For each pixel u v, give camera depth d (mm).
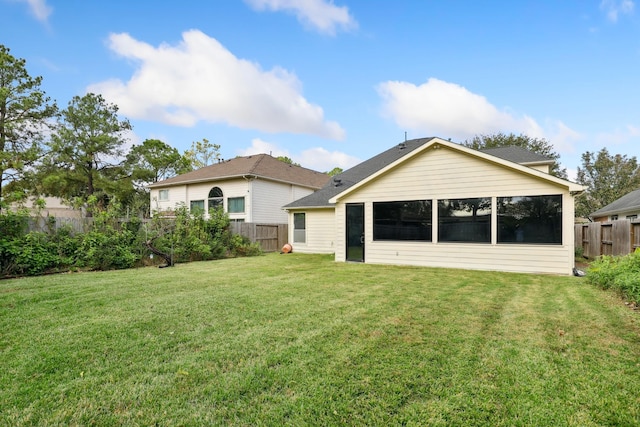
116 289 6207
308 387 2617
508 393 2531
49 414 2277
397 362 3041
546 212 8383
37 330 3902
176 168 37062
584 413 2291
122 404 2406
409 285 6695
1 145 19016
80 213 10195
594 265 7156
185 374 2836
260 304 5094
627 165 22828
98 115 23000
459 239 9398
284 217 21234
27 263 7898
